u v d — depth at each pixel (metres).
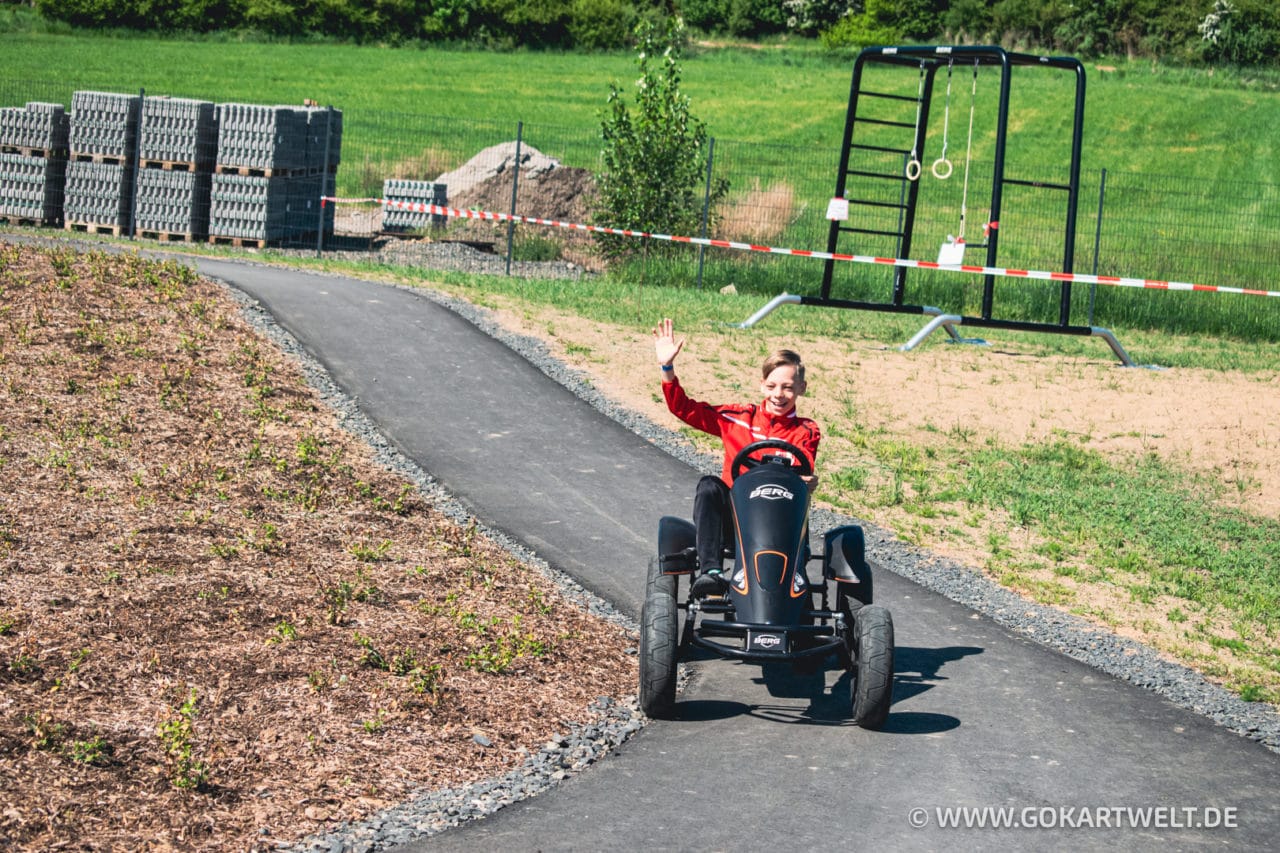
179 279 15.28
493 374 13.87
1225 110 53.78
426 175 30.33
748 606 6.11
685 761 5.87
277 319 14.62
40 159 22.31
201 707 5.80
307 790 5.22
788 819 5.30
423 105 50.59
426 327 15.45
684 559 6.62
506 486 10.41
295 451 10.25
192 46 66.00
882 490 11.23
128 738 5.43
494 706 6.24
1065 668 7.52
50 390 10.55
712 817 5.29
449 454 11.09
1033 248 28.02
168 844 4.71
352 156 33.06
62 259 14.95
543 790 5.49
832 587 8.70
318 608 7.15
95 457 9.28
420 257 22.88
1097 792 5.78
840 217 17.06
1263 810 5.71
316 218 23.78
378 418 11.85
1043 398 14.41
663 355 6.71
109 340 12.22
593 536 9.41
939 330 18.33
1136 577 9.57
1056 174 40.22
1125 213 34.38
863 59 16.89
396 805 5.21
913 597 8.67
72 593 6.88
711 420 6.85
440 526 9.13
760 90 59.12
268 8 73.12
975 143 46.56
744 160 38.78
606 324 16.88
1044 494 11.31
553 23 78.50
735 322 17.64
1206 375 15.82
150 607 6.83
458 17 77.56
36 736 5.30
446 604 7.50
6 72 49.16
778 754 5.99
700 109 53.12
